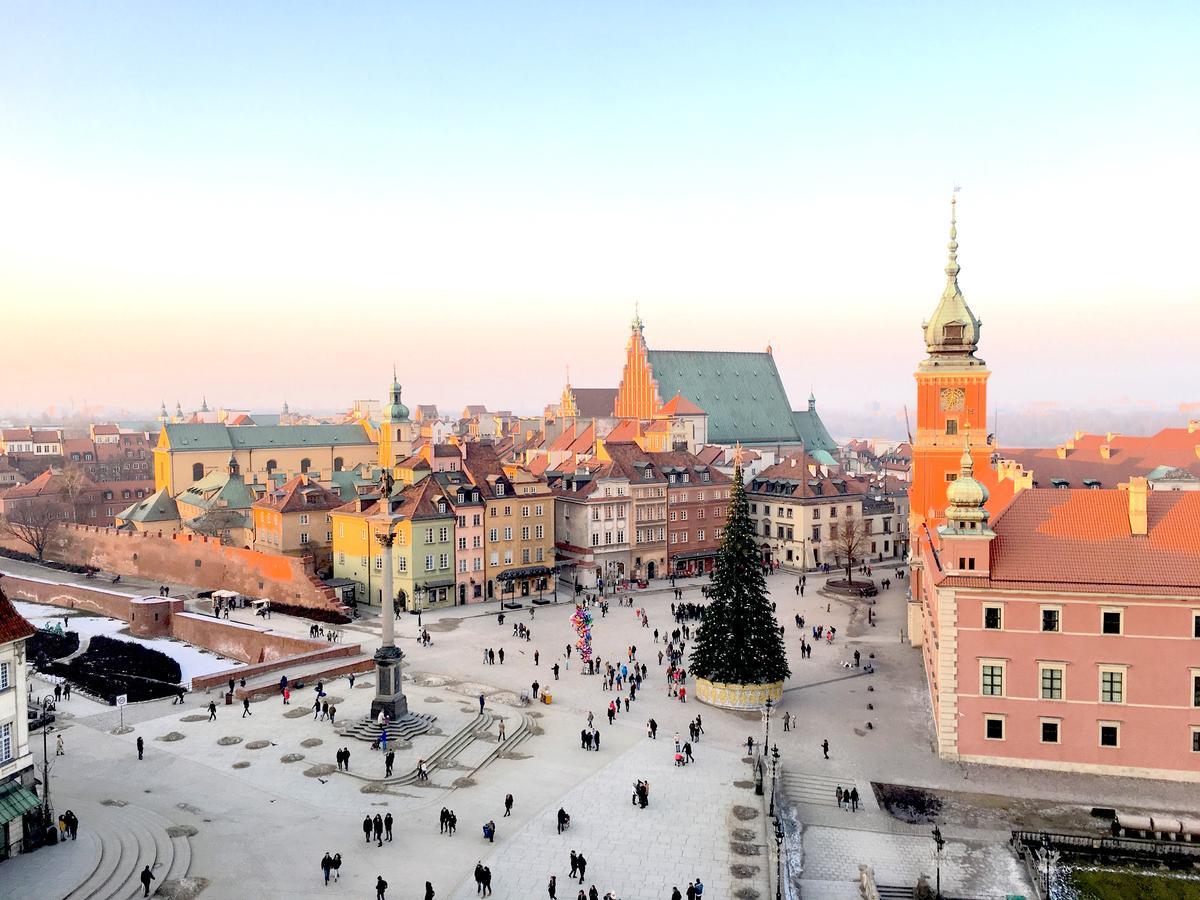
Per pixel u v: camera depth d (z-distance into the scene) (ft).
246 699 283.59
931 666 292.61
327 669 322.96
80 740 260.62
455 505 440.86
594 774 242.58
